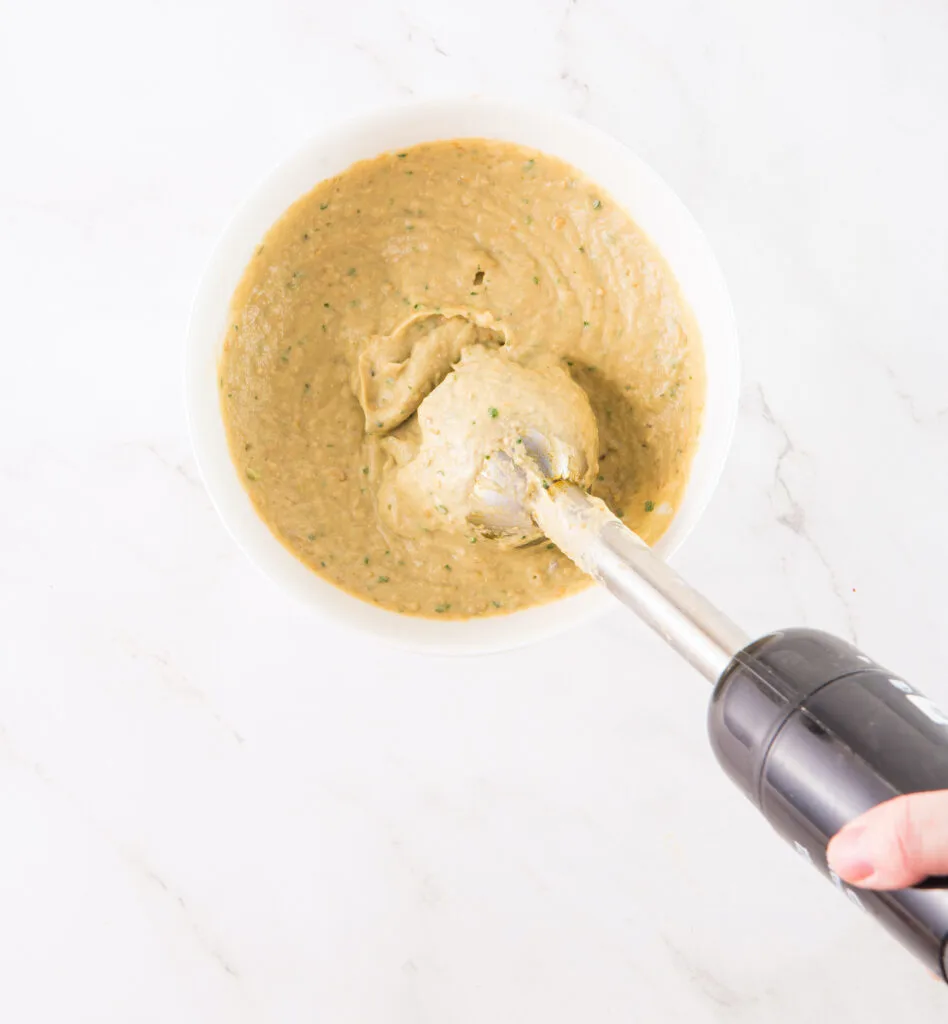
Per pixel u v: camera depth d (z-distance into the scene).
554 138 0.72
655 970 0.83
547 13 0.82
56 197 0.82
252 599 0.83
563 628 0.71
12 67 0.82
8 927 0.83
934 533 0.83
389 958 0.83
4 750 0.83
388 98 0.82
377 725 0.83
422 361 0.73
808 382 0.83
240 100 0.82
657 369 0.73
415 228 0.74
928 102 0.83
